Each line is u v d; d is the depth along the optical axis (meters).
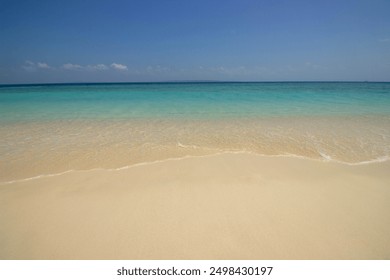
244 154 5.75
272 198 3.65
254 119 10.14
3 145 6.39
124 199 3.64
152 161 5.29
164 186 4.05
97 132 7.89
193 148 6.23
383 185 4.07
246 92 27.47
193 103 16.05
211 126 8.83
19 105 14.80
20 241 2.84
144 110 12.75
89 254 2.66
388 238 2.82
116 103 16.05
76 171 4.73
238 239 2.81
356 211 3.32
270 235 2.87
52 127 8.58
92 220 3.16
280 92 27.47
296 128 8.44
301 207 3.41
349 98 19.12
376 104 14.94
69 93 25.92
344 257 2.60
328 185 4.07
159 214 3.26
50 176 4.50
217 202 3.54
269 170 4.73
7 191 3.91
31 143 6.60
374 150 6.02
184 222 3.10
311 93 25.14
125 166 4.99
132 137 7.29
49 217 3.23
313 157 5.55
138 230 2.97
